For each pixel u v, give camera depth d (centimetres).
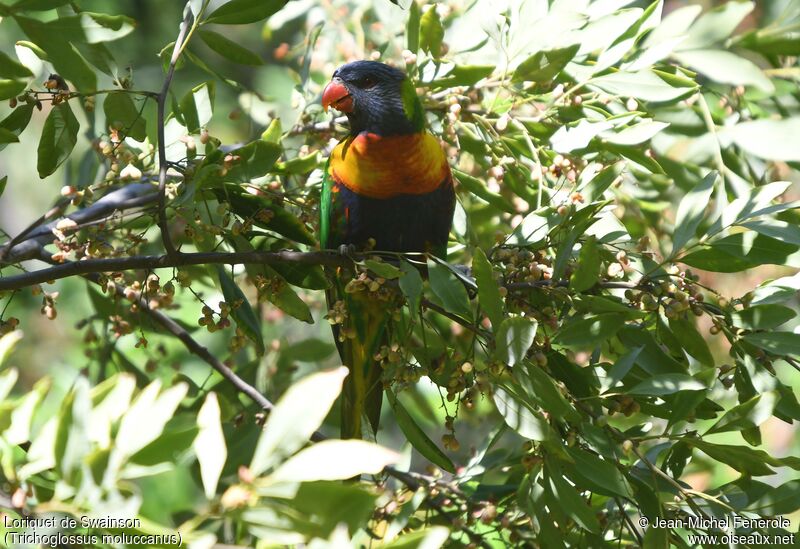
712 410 561
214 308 867
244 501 307
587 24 656
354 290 554
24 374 1377
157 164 681
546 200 654
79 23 514
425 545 317
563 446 489
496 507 634
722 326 541
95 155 803
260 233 623
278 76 1511
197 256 561
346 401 637
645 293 538
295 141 870
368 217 696
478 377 499
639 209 782
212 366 749
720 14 643
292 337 1114
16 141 540
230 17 557
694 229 543
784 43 650
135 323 796
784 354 530
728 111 738
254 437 706
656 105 690
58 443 336
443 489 618
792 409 537
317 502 316
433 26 694
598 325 507
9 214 1819
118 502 324
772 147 630
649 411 555
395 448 1307
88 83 532
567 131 647
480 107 712
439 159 699
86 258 588
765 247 532
